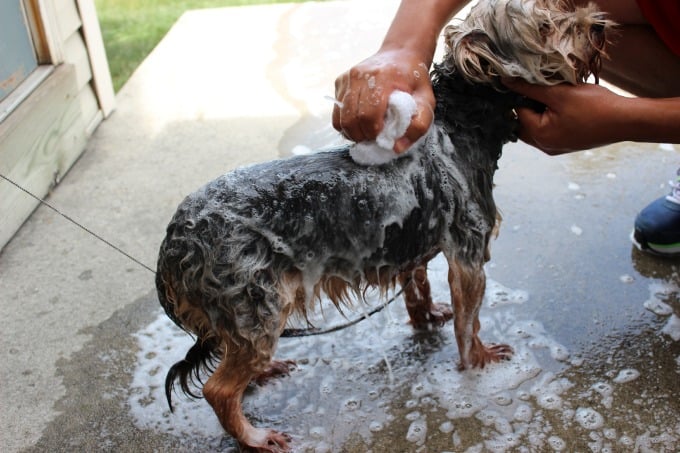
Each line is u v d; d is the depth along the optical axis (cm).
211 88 438
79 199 338
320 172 195
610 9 250
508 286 270
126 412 230
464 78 202
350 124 178
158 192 340
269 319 194
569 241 291
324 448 213
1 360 251
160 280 199
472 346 230
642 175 329
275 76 444
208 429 224
